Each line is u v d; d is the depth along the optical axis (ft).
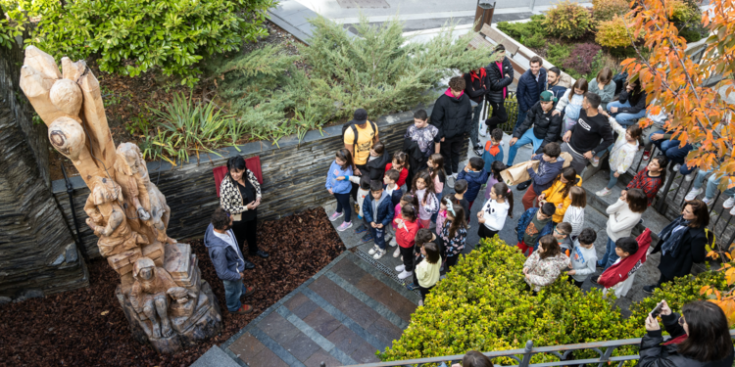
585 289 21.48
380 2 47.29
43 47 19.44
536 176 22.57
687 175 24.90
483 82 27.25
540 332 15.56
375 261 23.45
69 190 19.60
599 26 39.29
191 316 18.74
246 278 22.34
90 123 14.08
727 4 13.21
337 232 25.04
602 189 25.95
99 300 21.02
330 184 23.29
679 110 13.70
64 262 20.25
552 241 16.44
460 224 19.66
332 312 20.98
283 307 21.12
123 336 19.63
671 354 10.11
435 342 15.24
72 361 18.60
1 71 17.95
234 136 22.77
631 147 22.56
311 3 44.88
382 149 22.34
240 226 21.26
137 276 16.87
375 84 27.43
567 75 36.81
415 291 22.06
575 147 23.58
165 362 18.74
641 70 14.17
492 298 16.65
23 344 19.03
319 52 27.40
